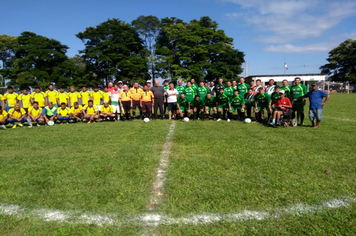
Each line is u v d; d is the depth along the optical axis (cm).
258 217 266
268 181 354
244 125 876
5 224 262
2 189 341
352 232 239
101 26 4134
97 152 520
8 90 1018
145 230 247
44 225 258
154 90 1061
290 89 922
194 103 1037
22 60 4028
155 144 585
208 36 4091
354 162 432
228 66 4141
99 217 270
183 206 289
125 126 887
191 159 459
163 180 362
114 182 358
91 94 1173
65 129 845
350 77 6172
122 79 3966
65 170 410
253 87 1077
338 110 1396
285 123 812
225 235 238
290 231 242
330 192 319
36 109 970
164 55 4203
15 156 498
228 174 382
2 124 895
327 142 584
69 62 4291
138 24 4231
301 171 391
